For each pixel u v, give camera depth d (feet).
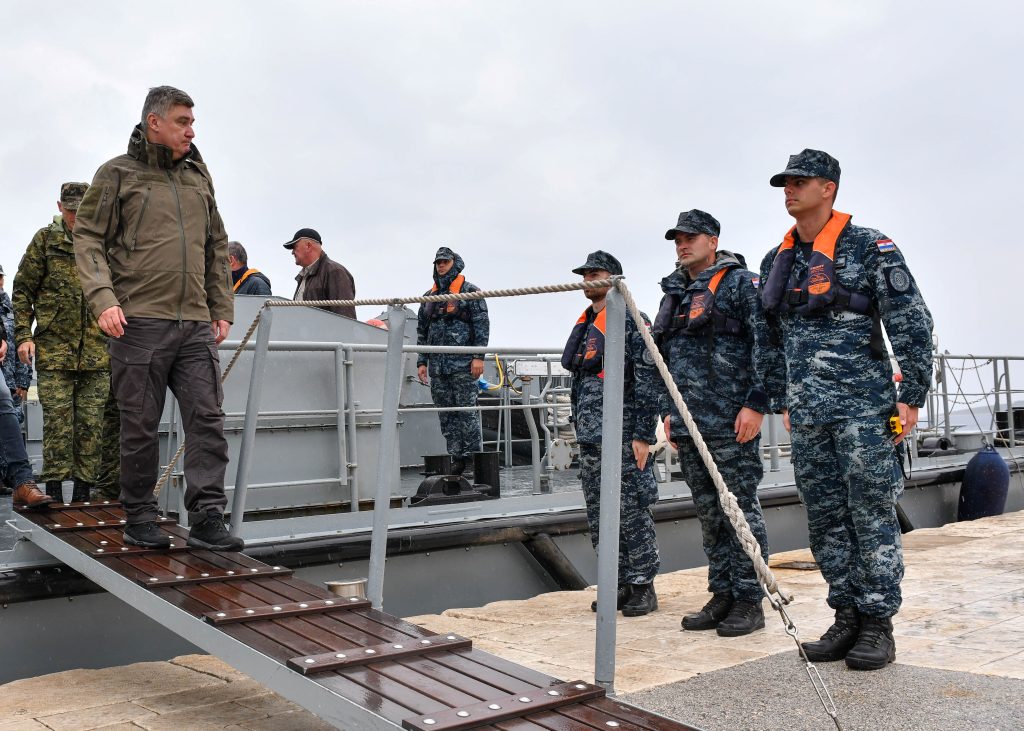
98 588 14.65
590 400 15.94
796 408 11.84
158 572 12.01
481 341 24.13
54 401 17.66
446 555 19.06
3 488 23.24
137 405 13.06
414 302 12.40
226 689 11.98
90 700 11.52
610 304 9.89
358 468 19.70
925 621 13.80
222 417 13.58
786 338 12.10
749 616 13.94
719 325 14.05
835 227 11.72
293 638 9.90
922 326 11.18
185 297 13.24
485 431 32.35
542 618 15.87
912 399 11.33
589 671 12.04
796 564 19.79
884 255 11.35
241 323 18.99
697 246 14.47
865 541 11.48
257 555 16.16
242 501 15.31
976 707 9.55
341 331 20.08
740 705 10.02
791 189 11.80
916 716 9.36
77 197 17.49
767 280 12.30
